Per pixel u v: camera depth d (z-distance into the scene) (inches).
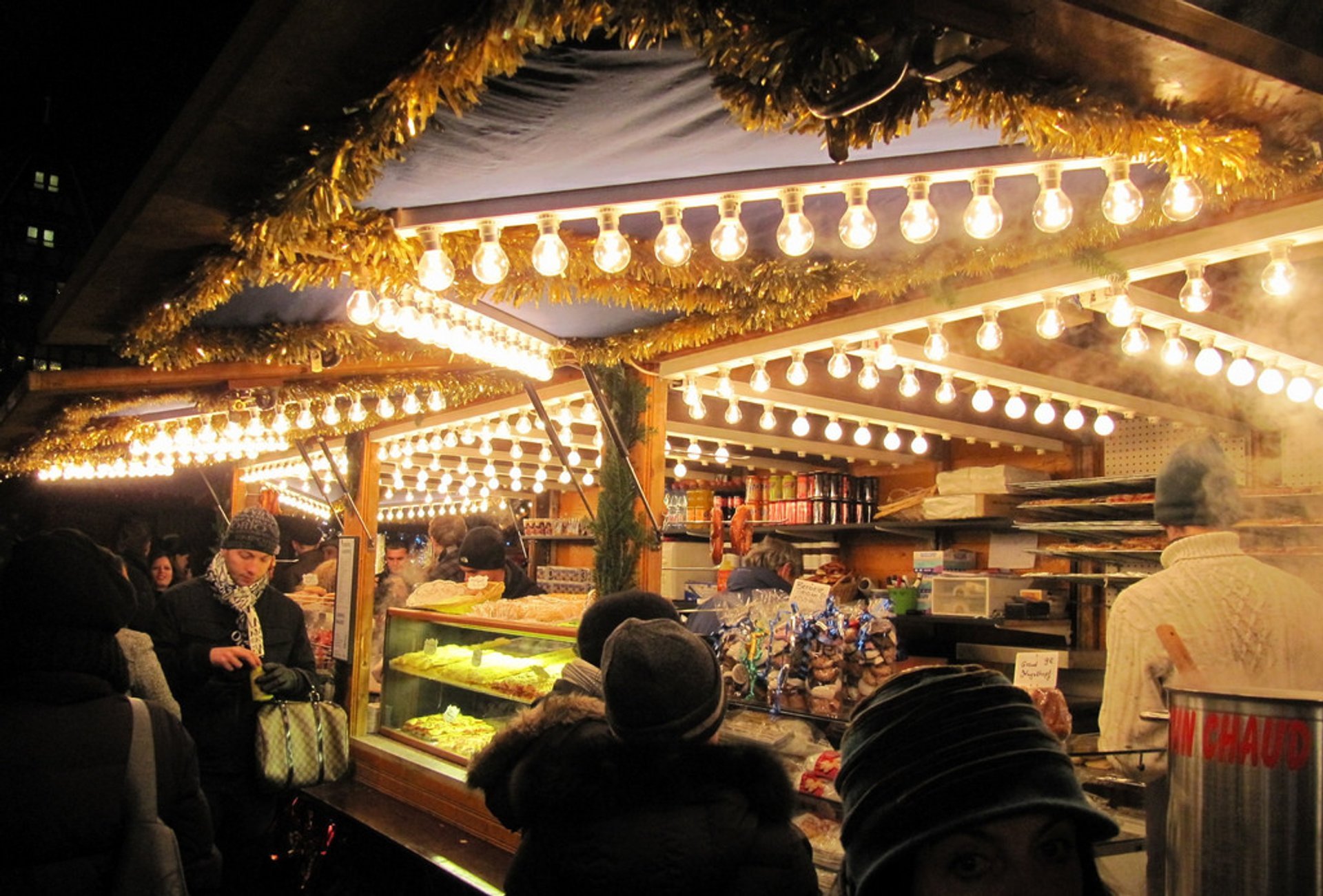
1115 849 84.4
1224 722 45.6
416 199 92.9
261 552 176.4
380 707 222.2
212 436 221.6
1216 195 83.3
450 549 265.4
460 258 105.5
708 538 284.4
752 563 169.3
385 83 70.7
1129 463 203.5
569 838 67.1
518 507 381.4
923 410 189.2
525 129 76.7
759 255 114.8
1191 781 46.9
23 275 945.5
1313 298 125.1
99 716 88.5
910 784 44.3
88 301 119.0
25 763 83.5
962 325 143.6
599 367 162.7
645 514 156.9
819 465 270.1
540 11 56.7
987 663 191.2
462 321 130.9
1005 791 42.6
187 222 93.4
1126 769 92.3
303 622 189.8
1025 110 63.6
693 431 208.8
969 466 237.3
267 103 73.0
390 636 222.7
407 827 176.4
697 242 112.5
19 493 524.1
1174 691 49.3
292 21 63.6
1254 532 135.9
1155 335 150.0
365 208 95.1
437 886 157.8
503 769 77.6
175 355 137.9
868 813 45.6
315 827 201.5
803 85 57.2
